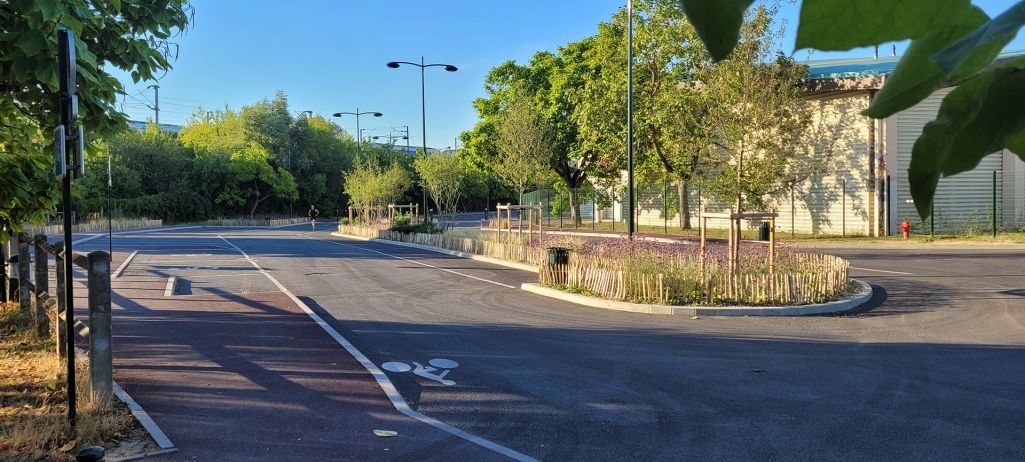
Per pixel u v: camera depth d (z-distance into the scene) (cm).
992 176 2811
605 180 3769
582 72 3847
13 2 418
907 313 1169
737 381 746
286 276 1858
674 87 2730
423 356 879
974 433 569
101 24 550
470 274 1878
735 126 2362
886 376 756
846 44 40
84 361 772
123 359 839
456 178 3834
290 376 765
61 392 654
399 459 521
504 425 605
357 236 4178
